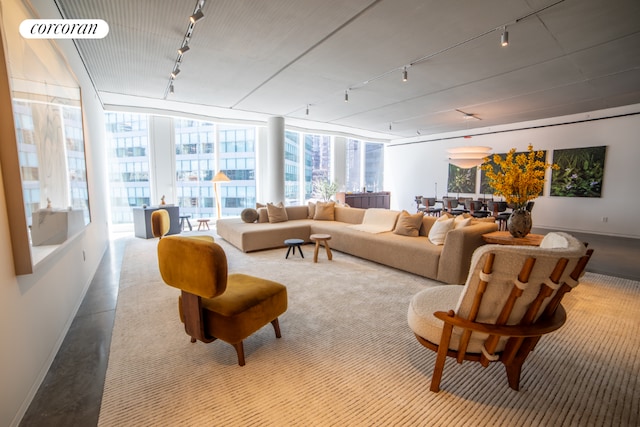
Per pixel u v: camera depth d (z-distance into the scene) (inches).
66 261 99.2
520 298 55.2
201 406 61.8
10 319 58.6
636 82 190.5
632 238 245.8
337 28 128.0
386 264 162.6
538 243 117.5
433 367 75.7
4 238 58.1
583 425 57.2
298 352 81.8
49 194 79.4
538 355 80.7
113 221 272.7
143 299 118.4
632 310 108.7
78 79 138.0
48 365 75.4
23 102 65.7
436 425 57.2
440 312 61.5
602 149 261.7
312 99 238.2
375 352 82.1
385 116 295.1
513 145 320.8
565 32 129.0
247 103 251.3
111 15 117.3
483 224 145.3
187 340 88.1
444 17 118.6
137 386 67.9
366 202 405.7
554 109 259.4
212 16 118.7
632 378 71.2
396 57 156.5
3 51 57.8
